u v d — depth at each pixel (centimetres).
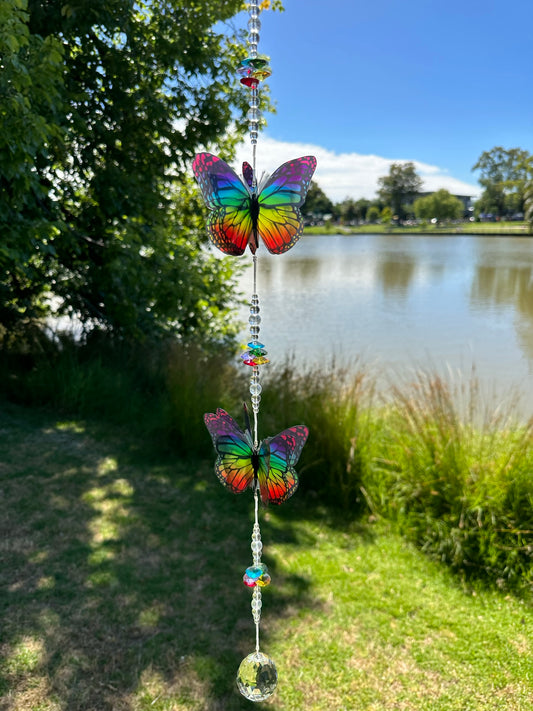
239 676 109
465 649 312
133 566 377
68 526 423
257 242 86
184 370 626
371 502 462
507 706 275
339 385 539
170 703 270
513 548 377
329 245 6875
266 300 1895
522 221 10369
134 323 749
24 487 479
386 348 1165
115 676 284
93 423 633
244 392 598
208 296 832
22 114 493
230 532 430
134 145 783
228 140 880
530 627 330
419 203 11650
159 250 757
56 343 767
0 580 354
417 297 1994
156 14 758
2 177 568
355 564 395
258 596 107
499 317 1562
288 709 271
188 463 551
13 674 280
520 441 418
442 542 396
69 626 316
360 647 312
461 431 438
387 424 502
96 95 743
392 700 278
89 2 656
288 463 87
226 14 745
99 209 751
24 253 586
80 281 775
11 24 473
